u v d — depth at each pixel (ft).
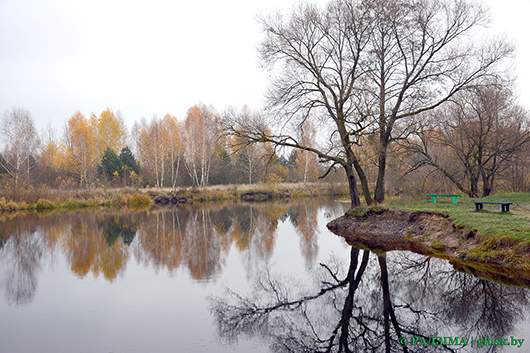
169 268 41.24
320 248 50.47
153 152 178.40
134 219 93.91
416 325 24.48
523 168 99.60
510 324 22.84
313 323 25.25
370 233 56.49
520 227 34.04
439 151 105.29
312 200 152.05
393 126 59.21
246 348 21.38
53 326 24.64
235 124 63.77
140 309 27.86
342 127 61.16
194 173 173.17
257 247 53.36
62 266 43.01
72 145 170.19
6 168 131.34
